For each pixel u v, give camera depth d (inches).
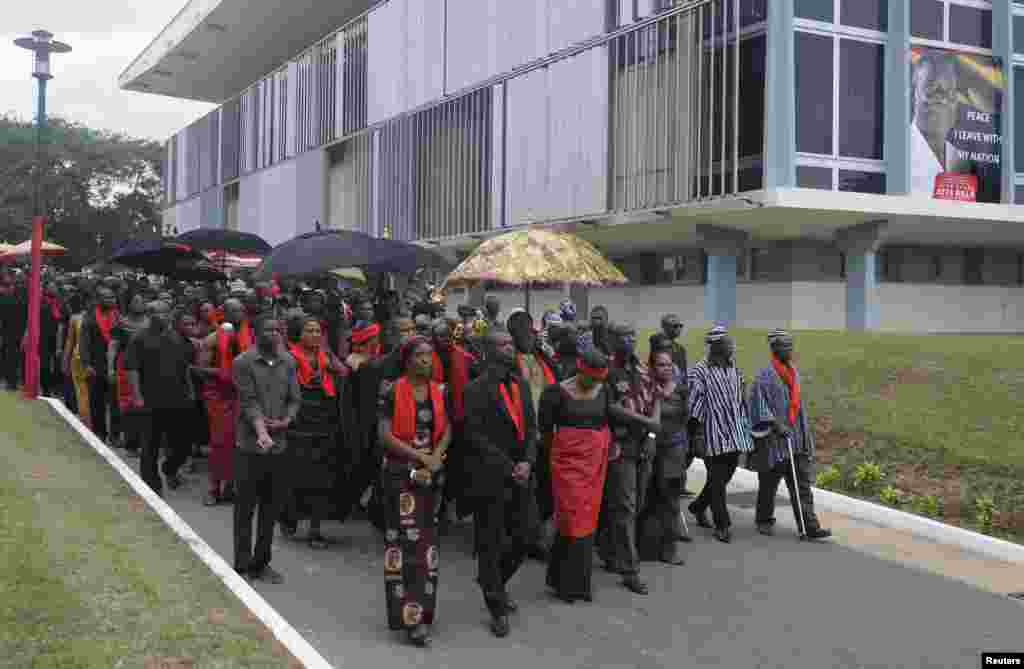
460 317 433.7
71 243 2684.5
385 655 223.9
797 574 303.1
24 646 191.3
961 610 268.4
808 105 978.1
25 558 247.4
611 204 1143.0
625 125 1125.7
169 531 302.0
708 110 1008.9
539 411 268.1
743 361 681.0
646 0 1099.3
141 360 381.7
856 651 234.2
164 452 465.1
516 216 1307.8
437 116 1507.1
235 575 254.8
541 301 1437.0
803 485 349.4
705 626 251.0
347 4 2055.9
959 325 1219.9
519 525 251.1
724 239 1083.9
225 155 2420.0
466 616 256.2
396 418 237.5
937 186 1033.5
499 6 1355.8
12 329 651.5
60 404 576.4
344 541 336.5
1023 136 1109.7
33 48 597.9
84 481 366.6
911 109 1019.3
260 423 273.0
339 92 1824.6
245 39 2374.5
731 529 365.4
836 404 523.2
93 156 2711.6
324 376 336.2
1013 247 1258.0
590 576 271.3
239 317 381.4
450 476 290.2
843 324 1136.8
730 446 340.2
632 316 1348.4
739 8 981.2
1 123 2669.8
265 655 199.5
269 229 2144.4
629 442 285.9
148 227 2942.9
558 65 1235.2
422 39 1549.0
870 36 1014.4
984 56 1077.1
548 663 221.5
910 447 444.5
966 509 378.6
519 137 1305.4
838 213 974.4
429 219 1524.4
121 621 211.3
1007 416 453.4
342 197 1839.3
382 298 479.8
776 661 226.4
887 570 309.1
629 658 226.1
